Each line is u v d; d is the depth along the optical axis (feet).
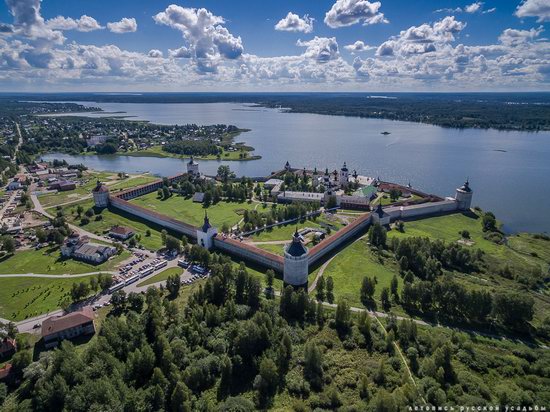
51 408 370.94
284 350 440.86
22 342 469.98
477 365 444.14
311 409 384.06
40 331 510.17
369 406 371.35
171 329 474.49
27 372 404.16
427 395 387.96
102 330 468.75
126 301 569.23
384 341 479.00
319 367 429.79
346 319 513.45
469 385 407.44
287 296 541.34
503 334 520.01
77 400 359.87
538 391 403.13
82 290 573.33
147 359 416.87
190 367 413.18
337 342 485.15
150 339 468.34
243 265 623.36
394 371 432.25
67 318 493.36
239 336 452.35
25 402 379.55
